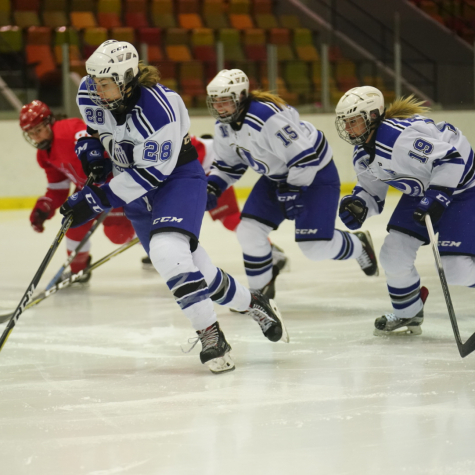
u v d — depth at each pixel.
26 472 6.89
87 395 9.32
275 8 49.16
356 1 47.03
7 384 9.91
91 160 11.02
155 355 11.34
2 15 42.44
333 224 13.85
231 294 10.59
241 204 36.00
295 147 12.77
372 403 8.70
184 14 46.97
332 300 15.20
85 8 44.69
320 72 41.12
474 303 14.41
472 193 11.07
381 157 10.86
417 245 11.52
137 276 18.84
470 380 9.54
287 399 8.93
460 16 48.88
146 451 7.35
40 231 17.20
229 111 12.57
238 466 6.93
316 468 6.84
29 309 15.13
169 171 9.77
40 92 35.59
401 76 42.28
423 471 6.71
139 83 9.48
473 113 41.56
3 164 34.88
